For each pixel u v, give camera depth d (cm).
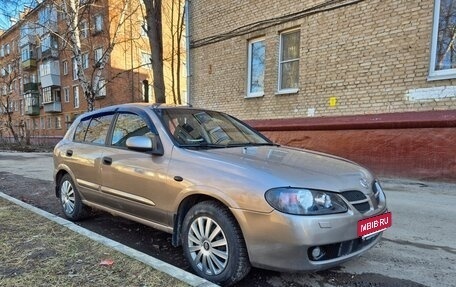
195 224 304
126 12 2002
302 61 959
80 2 1598
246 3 1097
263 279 299
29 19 1791
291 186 257
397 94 779
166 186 325
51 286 263
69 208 486
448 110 699
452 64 708
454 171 683
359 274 307
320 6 907
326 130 900
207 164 304
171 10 2158
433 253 352
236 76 1147
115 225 466
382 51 800
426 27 732
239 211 268
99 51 2477
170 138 347
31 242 354
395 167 768
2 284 266
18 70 3791
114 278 273
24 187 771
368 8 818
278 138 1011
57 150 512
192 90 1305
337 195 264
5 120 4084
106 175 400
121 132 409
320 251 256
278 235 251
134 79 2659
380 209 297
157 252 370
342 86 877
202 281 265
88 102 1634
